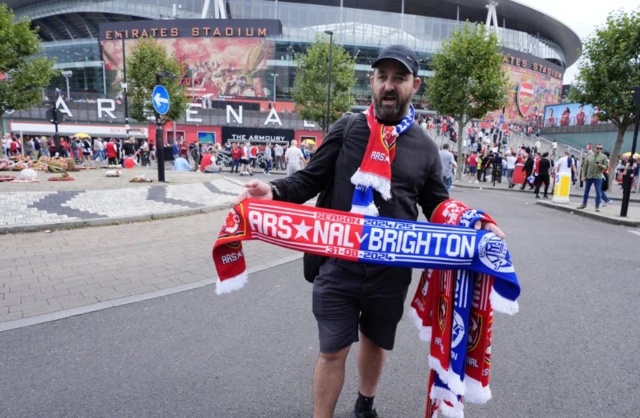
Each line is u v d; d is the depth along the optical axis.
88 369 2.78
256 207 1.91
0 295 4.09
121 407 2.37
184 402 2.44
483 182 24.08
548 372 2.86
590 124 39.47
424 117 47.25
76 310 3.76
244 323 3.58
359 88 59.66
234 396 2.51
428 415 2.05
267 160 24.38
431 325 2.04
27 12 72.81
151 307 3.89
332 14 62.72
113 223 7.61
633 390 2.64
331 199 2.07
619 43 16.27
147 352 3.03
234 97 55.25
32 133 34.66
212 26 54.72
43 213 7.52
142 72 26.33
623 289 4.71
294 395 2.54
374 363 2.20
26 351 3.01
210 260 5.51
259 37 54.47
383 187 1.82
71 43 60.22
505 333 3.50
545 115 47.75
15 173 12.68
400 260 1.89
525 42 72.38
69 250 5.80
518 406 2.46
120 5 65.94
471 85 23.94
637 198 16.86
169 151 28.48
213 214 9.06
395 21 62.75
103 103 36.91
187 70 54.88
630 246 7.14
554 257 6.18
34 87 16.30
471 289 1.86
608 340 3.38
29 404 2.38
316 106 31.33
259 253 6.10
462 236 1.84
